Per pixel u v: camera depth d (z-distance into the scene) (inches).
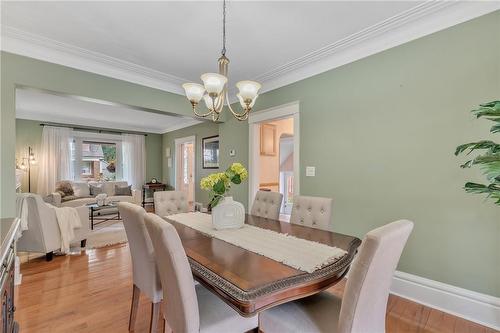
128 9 79.7
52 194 207.2
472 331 70.7
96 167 269.9
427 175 84.7
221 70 78.5
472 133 76.0
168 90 144.3
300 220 90.4
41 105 197.2
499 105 46.1
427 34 84.6
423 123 85.5
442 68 81.4
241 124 161.8
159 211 105.9
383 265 42.3
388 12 81.1
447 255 80.6
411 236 88.0
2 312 46.4
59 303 84.7
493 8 72.3
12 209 97.5
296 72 125.8
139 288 67.0
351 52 104.2
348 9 79.7
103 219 215.5
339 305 53.9
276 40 98.3
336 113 110.1
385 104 94.7
